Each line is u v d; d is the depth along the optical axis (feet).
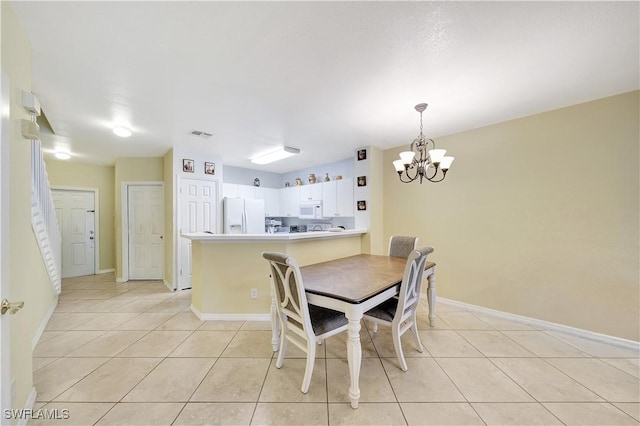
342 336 8.18
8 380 3.78
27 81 4.93
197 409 5.05
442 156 7.20
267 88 6.97
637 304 7.17
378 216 12.94
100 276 16.35
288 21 4.59
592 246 7.80
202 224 13.99
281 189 18.74
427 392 5.56
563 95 7.43
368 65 5.96
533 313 8.86
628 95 7.25
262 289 9.46
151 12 4.34
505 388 5.68
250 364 6.59
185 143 12.11
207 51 5.41
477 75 6.38
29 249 4.98
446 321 9.25
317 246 10.61
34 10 4.25
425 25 4.71
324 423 4.74
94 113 8.48
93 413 4.91
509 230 9.34
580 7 4.32
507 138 9.33
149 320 9.37
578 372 6.23
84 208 16.66
